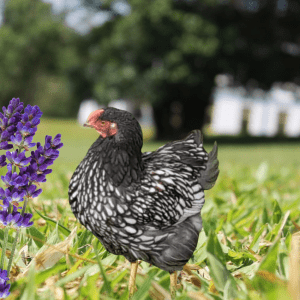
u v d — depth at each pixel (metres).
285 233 3.63
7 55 37.97
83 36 25.69
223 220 4.02
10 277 2.55
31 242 3.18
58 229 3.43
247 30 24.44
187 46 21.47
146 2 21.45
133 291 2.55
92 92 26.17
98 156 2.54
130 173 2.53
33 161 2.15
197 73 22.75
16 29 37.69
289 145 24.19
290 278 2.12
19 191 2.12
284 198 6.00
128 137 2.54
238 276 2.84
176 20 21.52
